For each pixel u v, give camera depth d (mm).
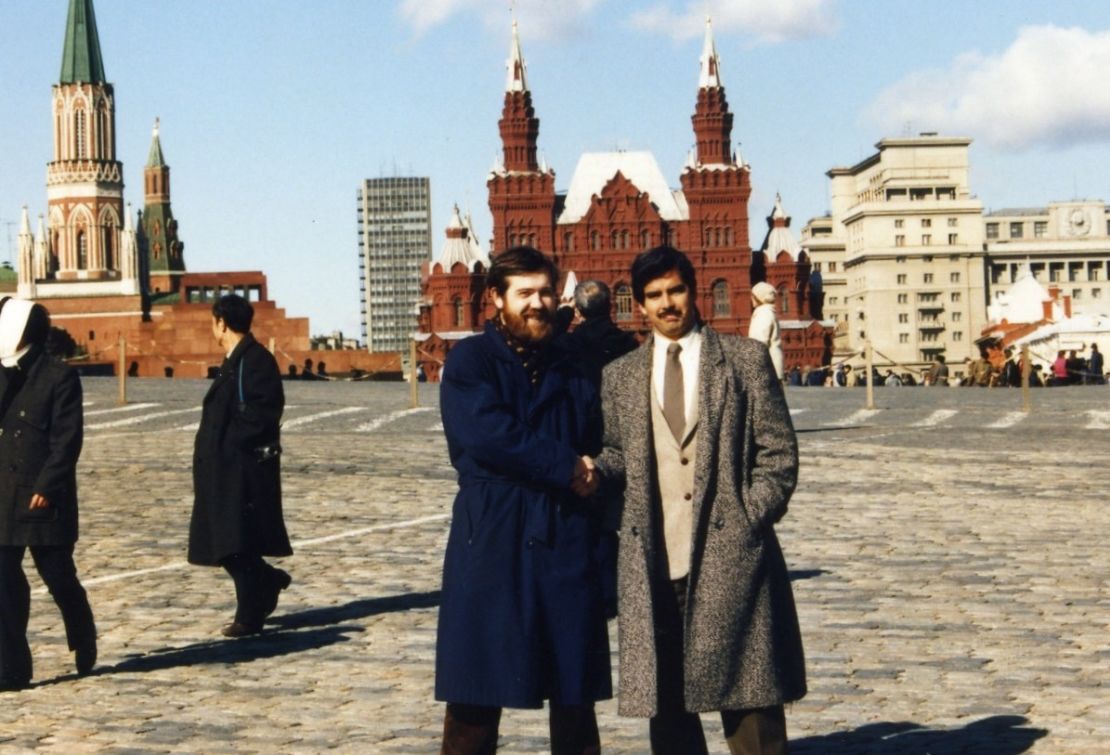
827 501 18188
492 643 6328
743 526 6359
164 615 11812
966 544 14664
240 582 10977
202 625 11422
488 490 6473
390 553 14633
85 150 179750
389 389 45188
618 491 6578
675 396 6523
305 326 103938
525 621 6344
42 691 9398
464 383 6539
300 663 10070
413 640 10727
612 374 6609
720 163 153250
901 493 18922
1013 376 54250
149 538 15609
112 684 9555
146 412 33625
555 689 6410
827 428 29453
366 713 8680
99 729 8406
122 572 13680
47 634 11234
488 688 6312
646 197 151750
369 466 22484
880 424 30375
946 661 9672
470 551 6418
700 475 6355
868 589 12281
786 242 152625
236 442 10984
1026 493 18844
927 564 13492
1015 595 11938
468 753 6520
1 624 9422
